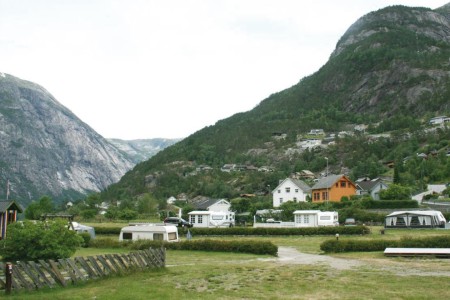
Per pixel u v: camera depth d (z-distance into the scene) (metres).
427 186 105.50
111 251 38.34
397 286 19.69
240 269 25.30
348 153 182.50
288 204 79.88
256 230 56.44
